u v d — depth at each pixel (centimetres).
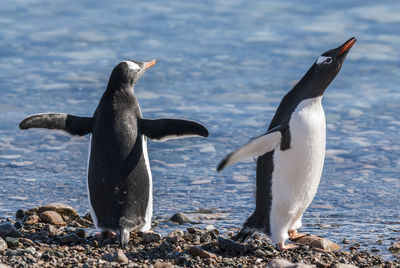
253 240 1788
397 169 2502
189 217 2014
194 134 1736
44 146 2780
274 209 1653
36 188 2317
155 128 1741
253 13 5216
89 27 4825
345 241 1795
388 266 1578
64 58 4109
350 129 2952
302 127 1605
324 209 2133
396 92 3503
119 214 1675
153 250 1667
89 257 1576
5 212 2061
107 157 1683
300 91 1650
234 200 2211
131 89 1792
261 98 3394
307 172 1628
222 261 1577
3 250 1598
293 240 1756
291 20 5006
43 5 5459
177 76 3753
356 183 2370
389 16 5022
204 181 2389
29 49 4275
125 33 4678
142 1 5609
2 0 5609
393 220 2020
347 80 3709
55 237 1762
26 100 3344
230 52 4241
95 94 3453
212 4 5494
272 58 4116
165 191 2286
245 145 1573
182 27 4828
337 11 5225
